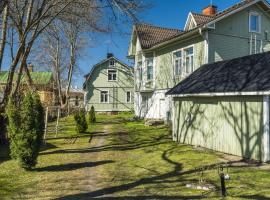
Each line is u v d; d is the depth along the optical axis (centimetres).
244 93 1252
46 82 4972
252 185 916
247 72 1403
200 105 1588
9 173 1088
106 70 4712
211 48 2106
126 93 4738
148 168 1159
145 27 3127
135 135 2048
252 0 2195
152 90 2870
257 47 2284
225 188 860
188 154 1405
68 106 3906
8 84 1670
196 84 1648
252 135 1269
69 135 2073
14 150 1127
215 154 1396
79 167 1180
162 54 2712
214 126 1486
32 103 1128
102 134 2125
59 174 1078
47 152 1483
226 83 1426
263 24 2320
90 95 4672
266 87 1172
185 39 2322
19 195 852
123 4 1388
